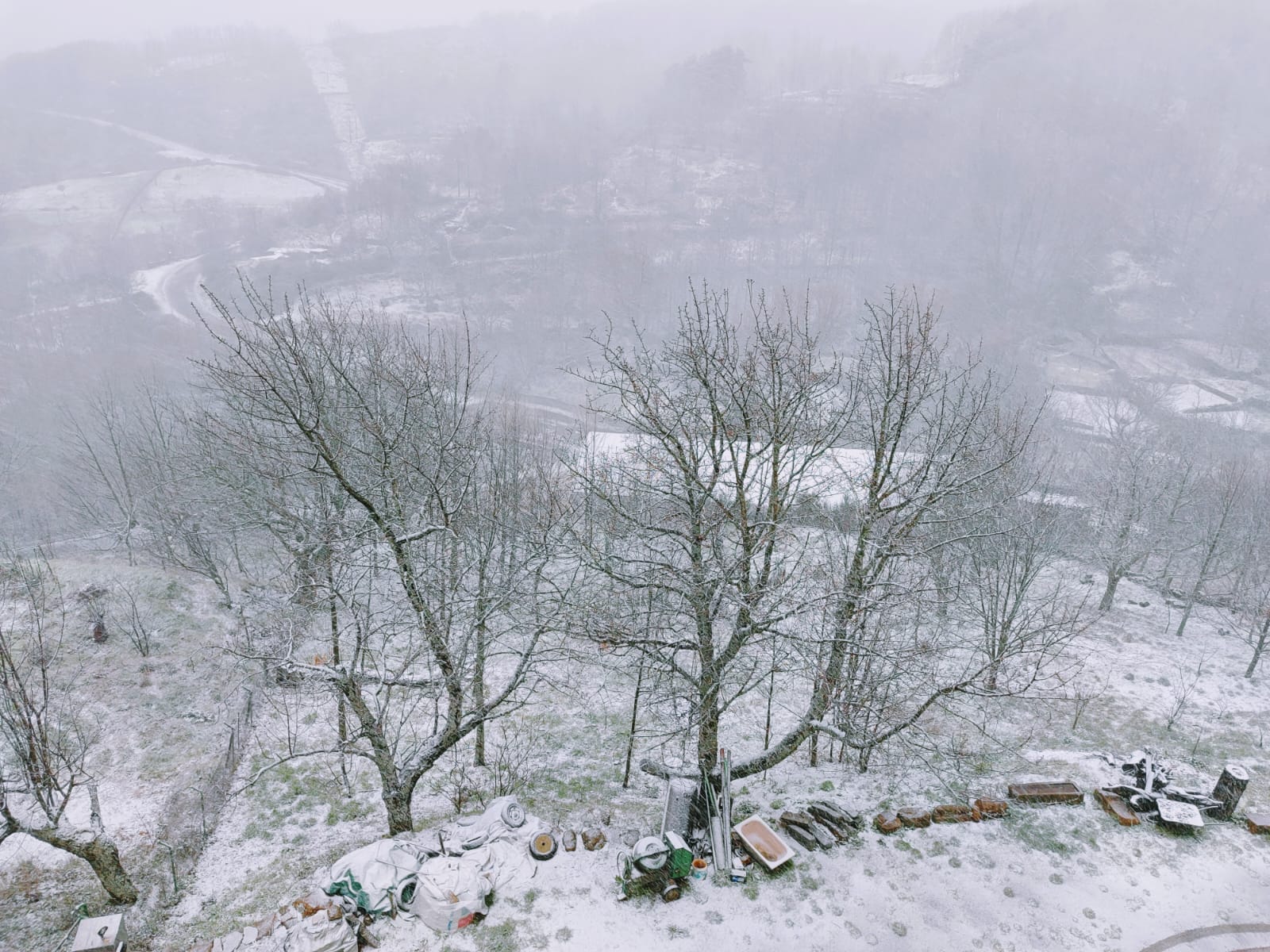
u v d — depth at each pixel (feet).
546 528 53.78
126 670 64.34
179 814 50.24
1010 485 65.92
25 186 416.26
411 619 57.41
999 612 72.28
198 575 81.87
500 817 46.09
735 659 52.06
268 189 424.87
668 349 52.60
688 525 46.57
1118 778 54.54
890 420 53.72
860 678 55.67
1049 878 45.01
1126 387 213.87
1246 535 103.24
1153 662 82.48
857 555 47.67
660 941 39.14
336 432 50.70
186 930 41.24
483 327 249.75
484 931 38.88
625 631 47.19
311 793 55.11
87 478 114.83
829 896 42.86
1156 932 41.55
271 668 61.26
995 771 56.85
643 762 53.98
